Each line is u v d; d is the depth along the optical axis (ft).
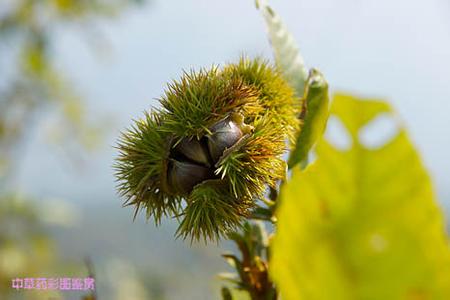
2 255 2.07
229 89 1.01
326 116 0.95
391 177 0.41
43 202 2.31
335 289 0.43
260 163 0.98
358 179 0.42
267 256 0.94
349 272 0.43
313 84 0.96
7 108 2.36
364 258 0.42
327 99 0.95
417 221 0.41
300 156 0.95
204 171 1.00
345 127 0.43
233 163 0.97
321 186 0.43
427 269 0.41
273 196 0.98
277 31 1.06
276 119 1.01
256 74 1.03
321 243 0.43
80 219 2.39
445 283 0.41
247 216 0.97
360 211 0.42
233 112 1.00
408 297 0.42
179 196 1.02
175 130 1.00
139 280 2.51
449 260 0.41
